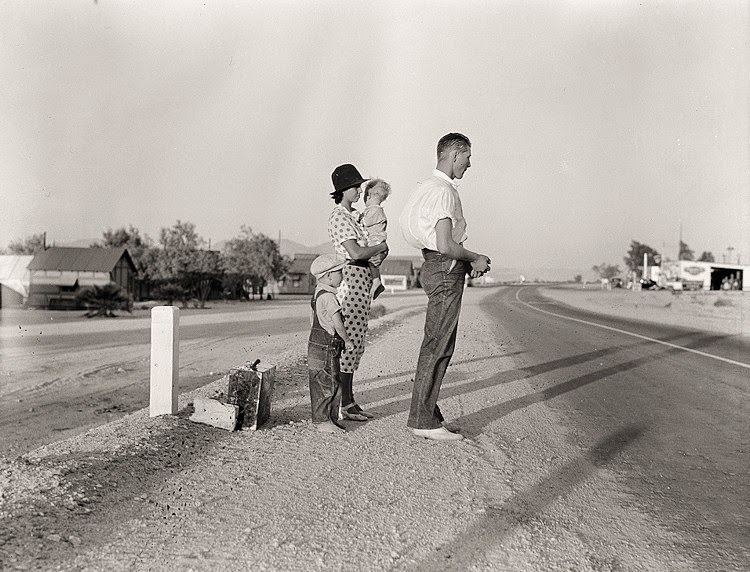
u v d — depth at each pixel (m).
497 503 4.53
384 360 11.70
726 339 17.78
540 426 7.00
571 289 93.38
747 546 4.01
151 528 3.85
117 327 26.12
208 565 3.40
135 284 51.78
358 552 3.62
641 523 4.34
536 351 14.11
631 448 6.27
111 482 4.54
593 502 4.71
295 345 18.03
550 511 4.46
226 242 68.12
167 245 52.81
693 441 6.57
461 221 5.82
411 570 3.45
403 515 4.20
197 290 52.16
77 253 48.62
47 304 46.84
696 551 3.91
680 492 5.01
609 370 11.41
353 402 6.82
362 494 4.54
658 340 17.16
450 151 5.70
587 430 6.94
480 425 6.85
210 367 13.89
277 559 3.49
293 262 84.12
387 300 49.34
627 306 39.81
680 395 9.10
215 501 4.32
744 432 6.96
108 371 13.77
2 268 48.28
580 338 17.41
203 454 5.30
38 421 9.33
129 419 6.35
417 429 6.11
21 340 20.44
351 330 6.39
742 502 4.81
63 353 16.88
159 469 4.89
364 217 6.82
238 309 43.44
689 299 49.72
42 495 4.20
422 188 5.77
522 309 34.44
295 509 4.22
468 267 5.98
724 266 84.88
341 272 6.24
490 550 3.75
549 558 3.69
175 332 6.44
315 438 5.91
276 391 8.21
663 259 104.00
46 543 3.58
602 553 3.81
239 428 6.14
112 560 3.43
